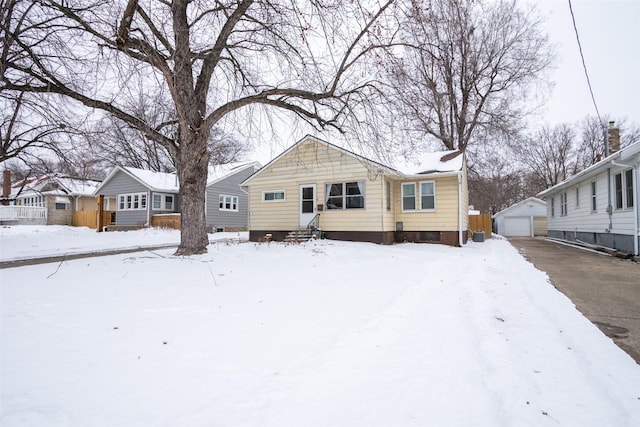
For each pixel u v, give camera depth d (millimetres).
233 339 3396
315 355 3053
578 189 16859
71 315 4047
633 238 10945
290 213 16281
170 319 3955
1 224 27156
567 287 6508
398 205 16172
